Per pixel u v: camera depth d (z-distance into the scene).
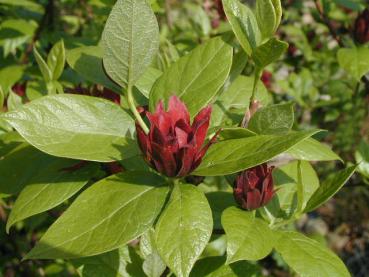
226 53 0.29
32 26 0.56
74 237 0.24
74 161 0.29
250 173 0.27
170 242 0.23
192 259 0.22
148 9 0.26
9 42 0.55
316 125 0.76
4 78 0.50
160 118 0.24
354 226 0.83
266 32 0.29
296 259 0.26
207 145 0.25
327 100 0.70
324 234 0.90
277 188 0.30
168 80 0.29
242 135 0.27
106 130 0.27
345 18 0.70
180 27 0.73
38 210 0.27
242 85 0.35
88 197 0.25
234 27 0.29
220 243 0.39
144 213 0.24
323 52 0.75
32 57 0.56
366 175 0.42
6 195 0.30
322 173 0.78
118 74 0.27
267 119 0.27
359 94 0.73
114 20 0.26
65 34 0.57
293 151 0.29
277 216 0.31
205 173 0.25
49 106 0.26
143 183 0.26
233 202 0.32
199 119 0.25
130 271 0.32
